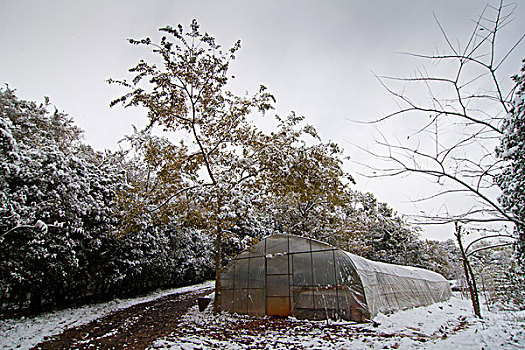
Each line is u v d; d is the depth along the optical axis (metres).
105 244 16.69
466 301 18.70
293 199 21.59
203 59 12.84
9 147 11.02
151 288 24.28
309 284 12.00
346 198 15.95
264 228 27.69
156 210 13.99
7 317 12.47
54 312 14.06
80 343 8.66
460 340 6.68
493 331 7.25
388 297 12.87
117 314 13.52
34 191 12.19
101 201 16.55
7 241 11.45
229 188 12.43
